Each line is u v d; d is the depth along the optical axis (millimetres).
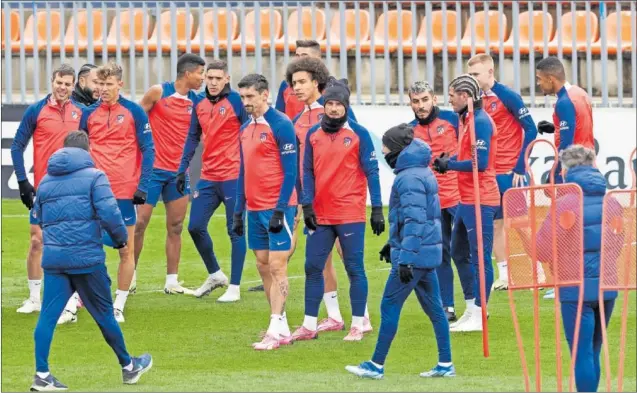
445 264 28609
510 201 21703
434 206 22562
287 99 31719
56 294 22141
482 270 25625
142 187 28703
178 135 31781
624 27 48656
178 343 26703
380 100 48281
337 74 48531
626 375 24266
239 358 25156
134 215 29031
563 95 30438
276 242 26000
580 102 30438
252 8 46219
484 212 27562
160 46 45656
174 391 21984
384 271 35438
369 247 38969
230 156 30859
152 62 48125
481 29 48656
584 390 21094
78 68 46062
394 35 48438
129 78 48031
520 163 30406
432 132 29031
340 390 21906
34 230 29734
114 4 48375
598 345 21844
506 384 22594
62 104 29469
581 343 21156
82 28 48500
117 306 28969
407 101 48312
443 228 28781
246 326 28469
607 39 48406
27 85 47812
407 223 22141
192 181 46125
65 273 22062
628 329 28500
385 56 46406
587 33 46562
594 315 21547
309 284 26719
